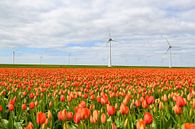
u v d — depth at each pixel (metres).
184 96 14.30
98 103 12.10
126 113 8.29
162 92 16.11
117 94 12.95
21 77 27.22
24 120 10.21
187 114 8.70
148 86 18.11
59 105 12.66
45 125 7.33
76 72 35.56
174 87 18.06
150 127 7.32
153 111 9.98
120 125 8.41
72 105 11.68
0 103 12.77
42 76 28.72
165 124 7.79
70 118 7.95
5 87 18.12
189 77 24.55
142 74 31.39
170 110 10.30
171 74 31.47
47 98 13.27
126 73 32.69
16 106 11.52
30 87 16.83
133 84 19.86
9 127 8.80
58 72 35.44
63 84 19.48
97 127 7.59
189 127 5.30
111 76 27.56
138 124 6.11
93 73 32.69
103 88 15.92
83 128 7.69
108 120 8.39
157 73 33.69
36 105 11.11
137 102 9.74
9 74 29.72
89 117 8.07
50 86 18.88
